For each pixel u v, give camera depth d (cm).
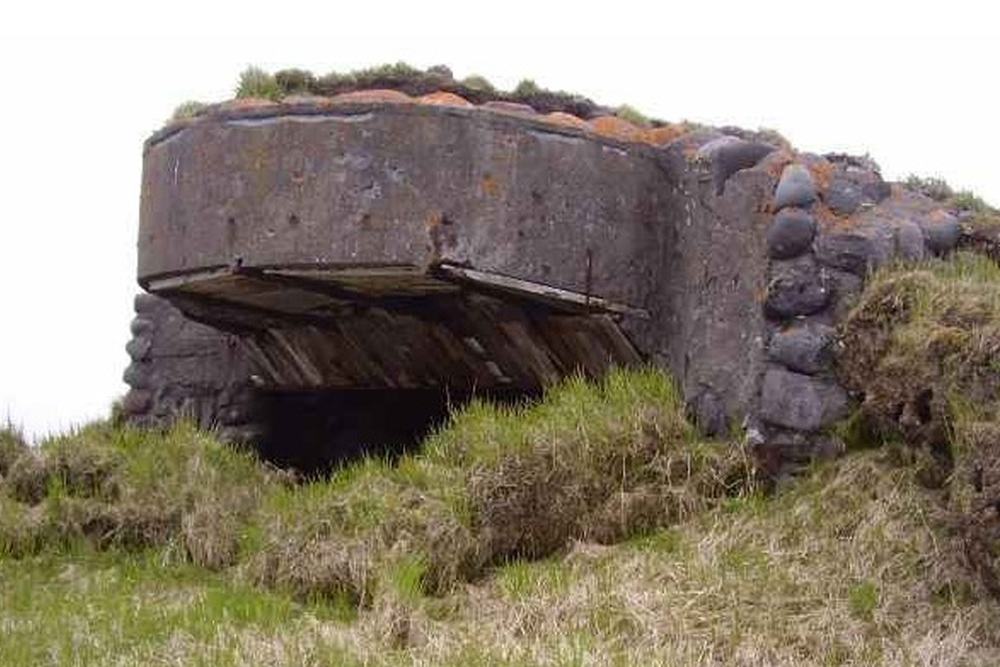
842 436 815
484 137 866
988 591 677
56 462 948
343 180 862
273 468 1012
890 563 717
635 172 919
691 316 894
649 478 837
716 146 893
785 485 819
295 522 832
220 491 935
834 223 855
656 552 777
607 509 823
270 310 980
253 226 877
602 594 726
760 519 790
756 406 838
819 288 836
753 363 844
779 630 678
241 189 884
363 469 887
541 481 823
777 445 827
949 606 682
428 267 852
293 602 786
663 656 642
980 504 670
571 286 888
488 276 866
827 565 730
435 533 795
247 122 886
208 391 1103
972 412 703
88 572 863
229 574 838
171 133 930
